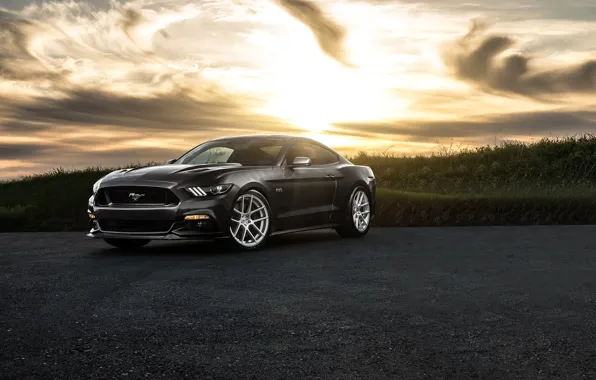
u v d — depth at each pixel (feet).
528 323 12.87
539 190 50.78
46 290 16.53
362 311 14.01
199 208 23.45
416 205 37.04
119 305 14.71
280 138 27.94
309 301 15.08
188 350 11.03
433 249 24.63
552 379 9.48
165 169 24.95
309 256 22.90
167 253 24.22
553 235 29.14
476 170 60.03
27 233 32.83
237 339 11.73
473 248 24.82
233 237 24.12
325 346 11.26
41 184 56.03
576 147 61.82
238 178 24.49
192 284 17.34
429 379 9.52
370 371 9.88
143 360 10.48
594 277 18.13
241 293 16.07
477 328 12.48
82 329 12.51
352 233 29.25
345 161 29.94
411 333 12.12
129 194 23.97
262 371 9.88
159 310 14.17
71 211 39.63
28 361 10.44
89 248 26.04
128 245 26.17
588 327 12.52
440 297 15.51
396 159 65.62
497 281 17.61
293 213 26.37
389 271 19.42
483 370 9.91
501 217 37.17
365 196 30.12
